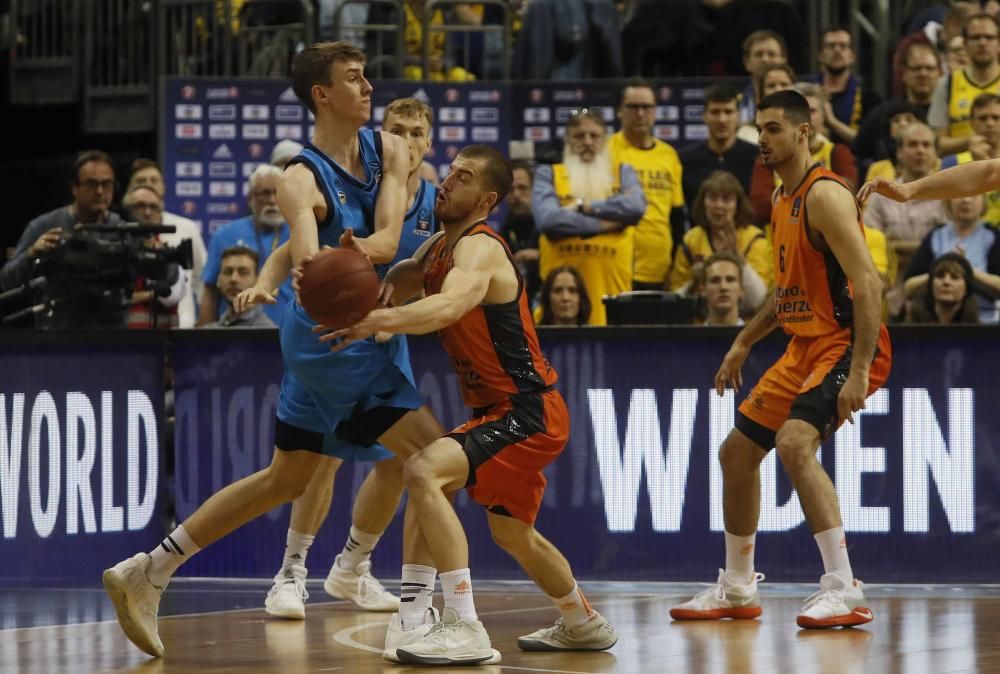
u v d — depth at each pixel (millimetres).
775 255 16281
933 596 18359
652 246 26891
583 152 26266
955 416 19266
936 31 31828
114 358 20109
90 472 20016
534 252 26438
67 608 17688
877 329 15234
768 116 15711
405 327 12281
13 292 21766
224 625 16250
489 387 13438
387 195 14016
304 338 13773
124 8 36031
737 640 14641
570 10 30812
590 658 13469
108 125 35719
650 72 32094
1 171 38500
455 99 29656
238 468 20234
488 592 19188
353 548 17641
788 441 15648
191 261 21938
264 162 29734
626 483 19828
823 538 15711
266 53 33031
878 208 25672
